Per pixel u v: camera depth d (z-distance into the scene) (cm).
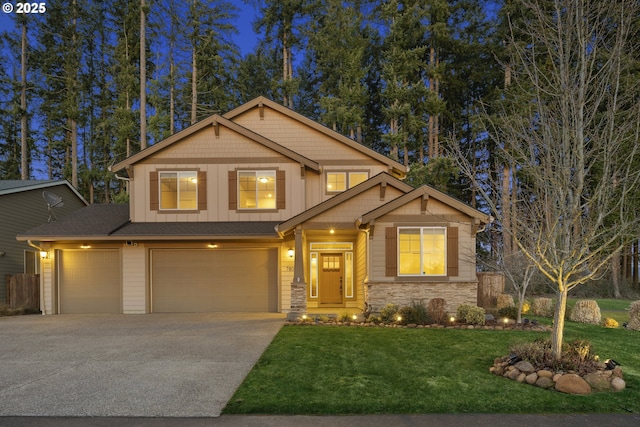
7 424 435
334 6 2717
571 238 629
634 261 2542
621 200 592
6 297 1574
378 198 1223
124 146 2616
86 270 1384
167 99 2897
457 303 1147
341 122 2439
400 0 2491
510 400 502
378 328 959
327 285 1471
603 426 434
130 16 2702
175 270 1383
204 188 1428
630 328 1028
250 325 1028
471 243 1162
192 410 469
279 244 1379
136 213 1429
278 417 451
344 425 430
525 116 898
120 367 645
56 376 602
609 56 669
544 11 782
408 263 1170
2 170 3039
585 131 686
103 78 3162
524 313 1241
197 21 2652
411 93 2334
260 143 1437
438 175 2117
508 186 2017
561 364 591
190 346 788
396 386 547
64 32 2766
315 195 1491
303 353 719
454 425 432
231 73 2888
